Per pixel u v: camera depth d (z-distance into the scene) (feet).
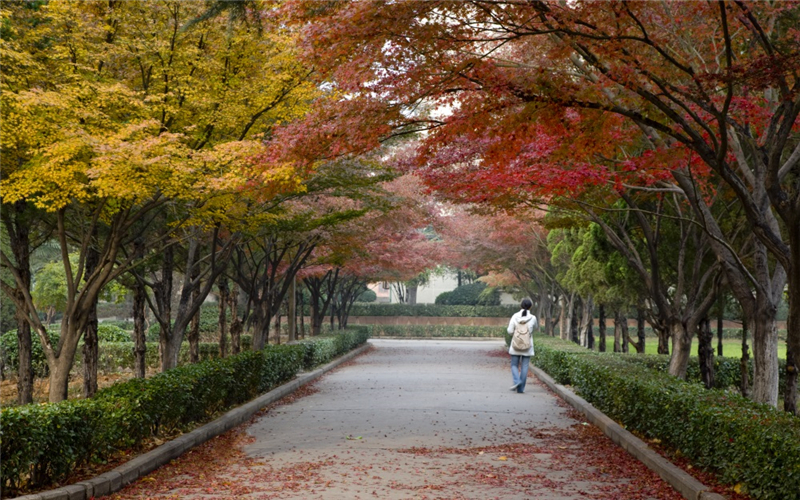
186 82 35.35
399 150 61.62
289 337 90.17
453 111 29.66
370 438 36.32
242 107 36.22
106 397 28.91
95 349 44.39
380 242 89.56
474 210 46.55
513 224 81.35
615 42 24.48
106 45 32.35
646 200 47.83
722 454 24.16
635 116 25.75
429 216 72.95
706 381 52.60
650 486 25.99
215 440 35.58
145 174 30.32
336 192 47.44
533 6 24.29
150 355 82.33
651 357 62.18
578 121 30.04
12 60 30.50
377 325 175.63
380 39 25.30
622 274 55.26
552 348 67.62
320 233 63.77
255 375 49.21
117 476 25.05
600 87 26.96
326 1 25.91
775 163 23.97
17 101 29.43
